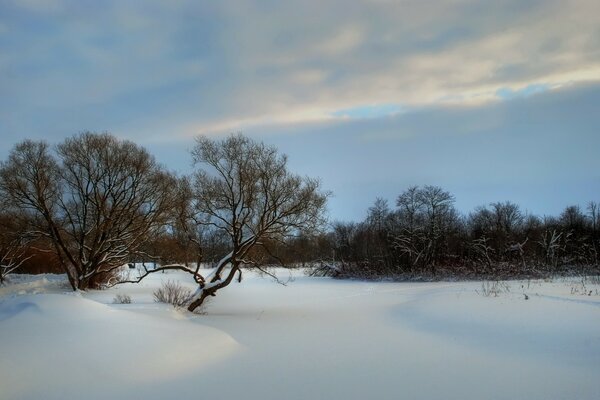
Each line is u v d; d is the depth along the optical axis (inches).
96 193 1136.2
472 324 608.4
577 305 651.5
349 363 443.2
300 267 2379.4
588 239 2290.8
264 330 629.0
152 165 1182.3
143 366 381.4
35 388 319.6
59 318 433.1
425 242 2233.0
